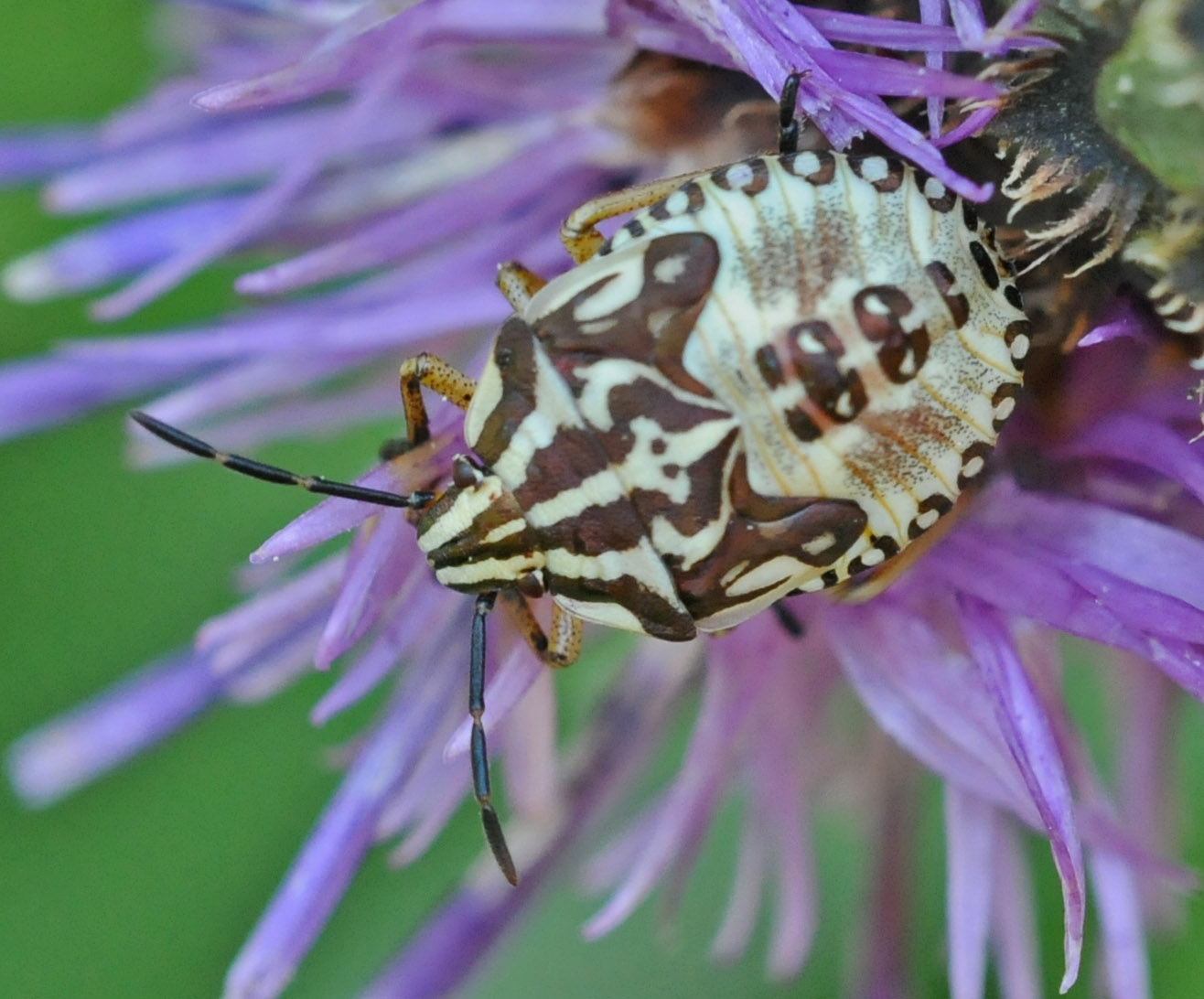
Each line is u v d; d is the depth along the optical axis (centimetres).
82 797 8
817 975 8
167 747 7
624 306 6
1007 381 6
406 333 7
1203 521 6
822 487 6
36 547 8
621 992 8
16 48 8
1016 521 6
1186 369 6
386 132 7
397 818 7
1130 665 7
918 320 6
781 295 6
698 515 6
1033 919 7
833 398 6
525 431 6
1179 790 7
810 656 7
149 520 8
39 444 8
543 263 7
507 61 7
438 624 7
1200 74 6
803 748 7
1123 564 6
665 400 6
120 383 7
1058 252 6
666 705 7
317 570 7
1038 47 6
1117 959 7
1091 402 6
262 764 8
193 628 8
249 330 7
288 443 8
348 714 8
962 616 6
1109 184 6
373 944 8
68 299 8
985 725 6
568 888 7
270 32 7
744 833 7
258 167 7
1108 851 7
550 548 6
